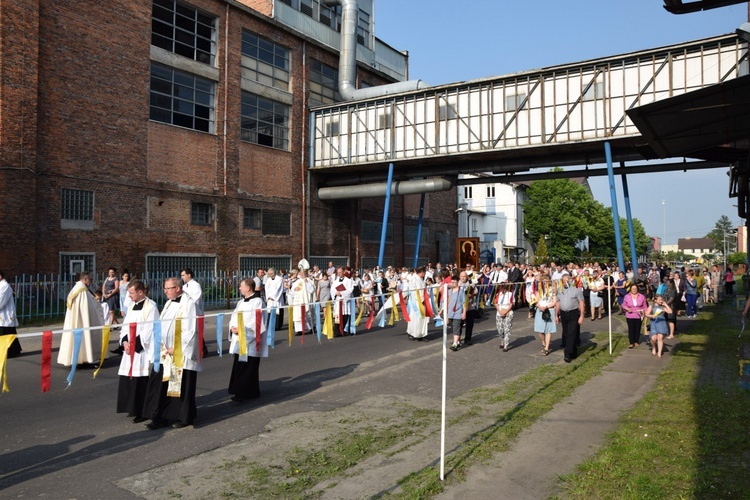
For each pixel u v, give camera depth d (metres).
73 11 19.97
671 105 8.06
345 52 31.81
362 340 14.74
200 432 6.75
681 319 19.30
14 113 17.91
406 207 39.06
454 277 13.11
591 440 6.30
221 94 25.88
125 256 21.56
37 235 18.84
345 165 29.28
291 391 8.90
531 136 24.23
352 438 6.42
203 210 25.06
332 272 23.50
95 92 20.66
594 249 72.19
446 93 26.75
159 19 23.33
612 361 11.30
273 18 28.56
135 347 7.09
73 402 8.20
